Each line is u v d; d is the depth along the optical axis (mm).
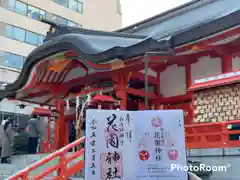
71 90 15734
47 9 33094
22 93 16625
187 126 9695
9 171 12094
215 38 10164
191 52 12000
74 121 19641
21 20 30453
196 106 10164
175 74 14047
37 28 31469
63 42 12414
